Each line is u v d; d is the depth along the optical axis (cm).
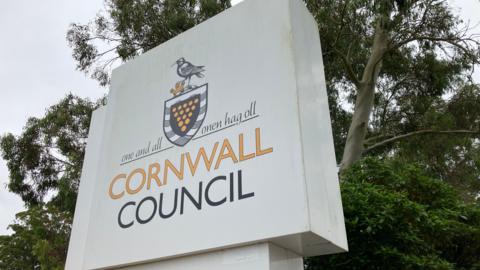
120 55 1098
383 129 1166
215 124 368
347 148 947
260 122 336
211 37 413
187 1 1051
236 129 350
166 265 350
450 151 1152
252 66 364
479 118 1051
